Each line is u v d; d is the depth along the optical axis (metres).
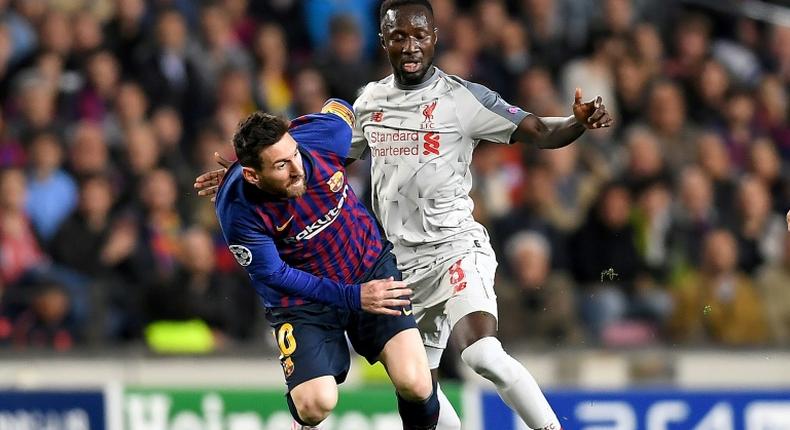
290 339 19.98
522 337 33.22
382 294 19.17
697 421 32.16
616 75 41.50
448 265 20.75
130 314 32.38
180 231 33.91
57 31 36.78
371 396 30.45
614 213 35.50
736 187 38.47
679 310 35.16
